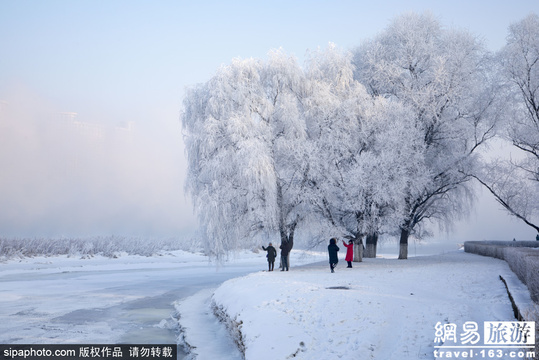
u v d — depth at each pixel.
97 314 20.66
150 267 48.72
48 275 39.62
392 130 28.17
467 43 33.06
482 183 32.91
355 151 29.36
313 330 11.48
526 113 31.97
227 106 28.83
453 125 31.58
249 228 28.12
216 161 27.23
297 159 27.27
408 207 30.45
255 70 29.62
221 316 17.33
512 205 32.53
